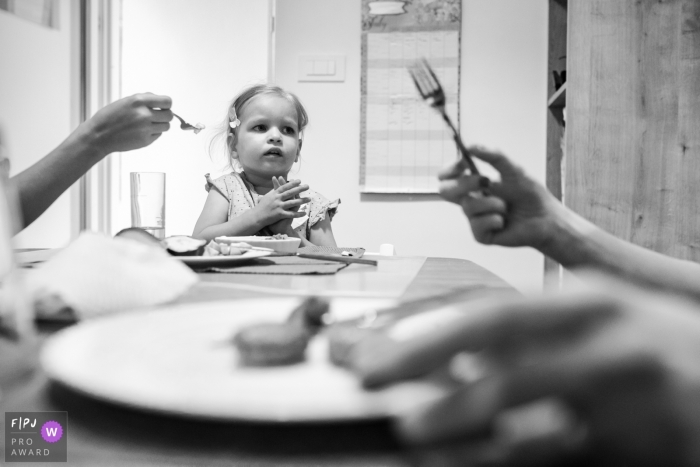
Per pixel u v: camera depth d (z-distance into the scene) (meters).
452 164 0.59
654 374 0.14
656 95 1.56
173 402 0.20
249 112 1.94
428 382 0.18
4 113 1.76
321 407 0.19
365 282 0.63
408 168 2.50
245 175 1.98
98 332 0.30
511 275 2.48
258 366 0.25
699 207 1.54
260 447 0.19
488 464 0.14
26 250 1.00
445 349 0.17
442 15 2.46
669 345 0.14
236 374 0.24
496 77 2.47
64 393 0.24
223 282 0.61
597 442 0.14
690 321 0.15
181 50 2.41
